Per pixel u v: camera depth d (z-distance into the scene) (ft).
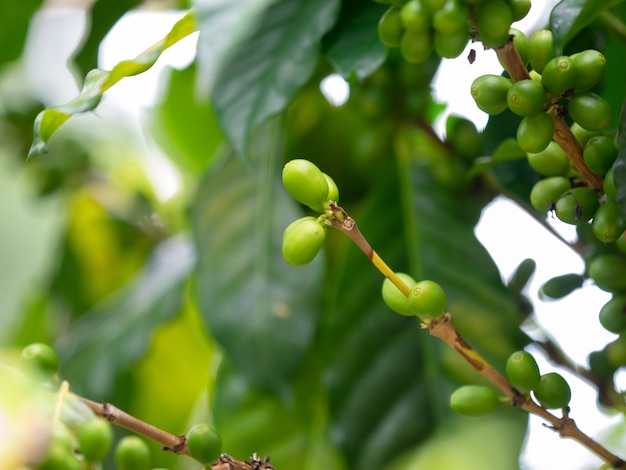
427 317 2.06
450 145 2.59
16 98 3.59
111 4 2.65
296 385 2.65
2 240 3.41
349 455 2.43
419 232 2.57
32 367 2.02
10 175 3.53
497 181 2.47
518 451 2.29
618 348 2.22
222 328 2.60
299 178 1.99
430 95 2.63
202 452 2.02
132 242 3.66
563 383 2.10
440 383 2.44
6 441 1.79
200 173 3.31
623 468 2.12
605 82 2.48
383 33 2.11
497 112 2.07
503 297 2.49
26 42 3.16
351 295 2.52
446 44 2.06
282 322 2.59
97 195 3.67
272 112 2.38
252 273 2.63
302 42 2.39
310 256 1.99
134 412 2.92
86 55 2.67
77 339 2.94
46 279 3.44
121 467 2.00
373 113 2.60
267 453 2.63
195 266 2.71
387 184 2.62
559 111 2.06
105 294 3.59
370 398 2.46
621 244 2.14
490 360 2.44
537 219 2.42
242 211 2.68
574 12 2.13
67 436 1.90
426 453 2.31
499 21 2.02
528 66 2.23
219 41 1.93
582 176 2.13
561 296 2.32
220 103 2.41
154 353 3.00
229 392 2.67
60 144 3.62
